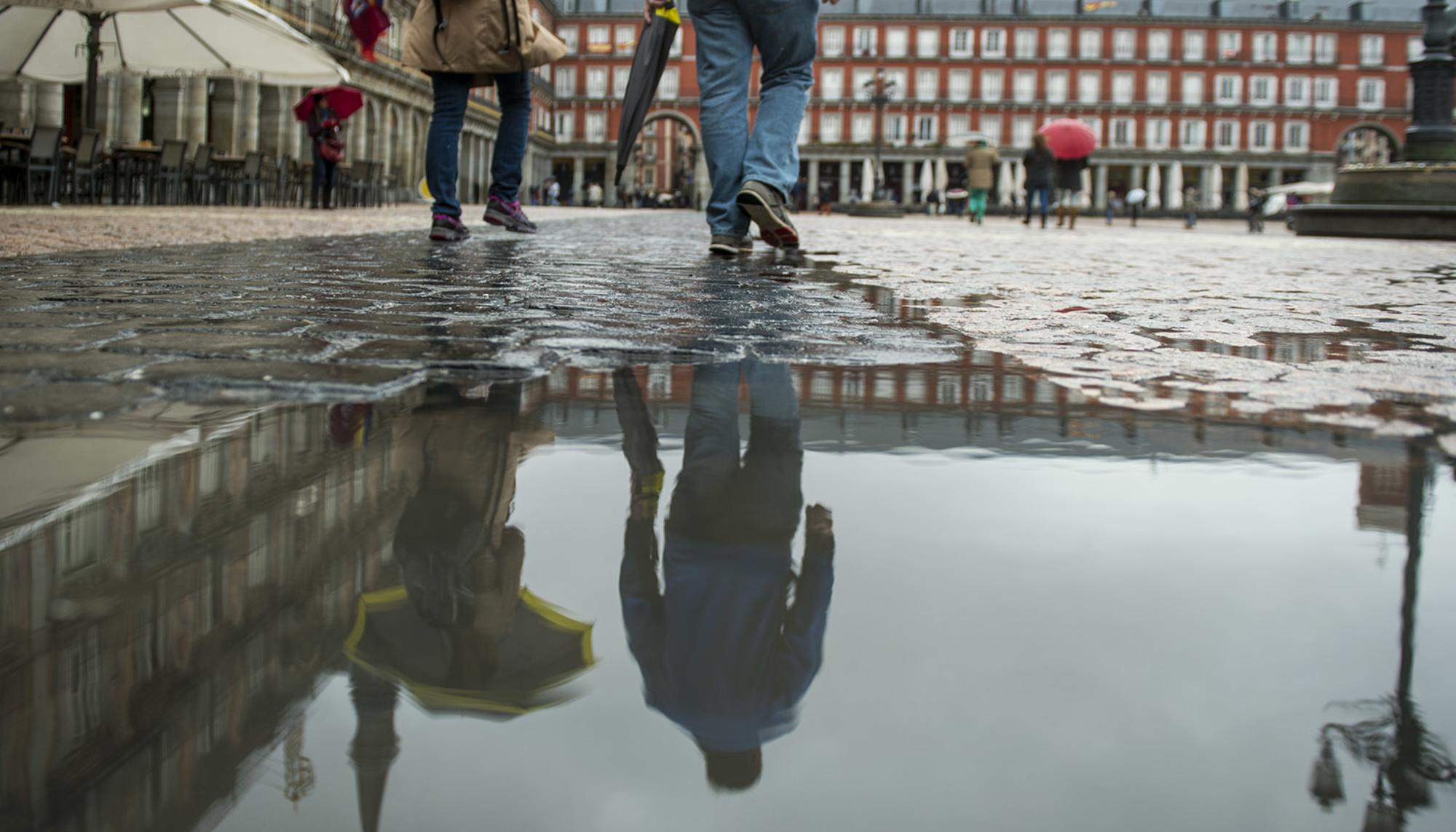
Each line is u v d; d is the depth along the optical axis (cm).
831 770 35
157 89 2109
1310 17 5884
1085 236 1138
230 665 44
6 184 1073
